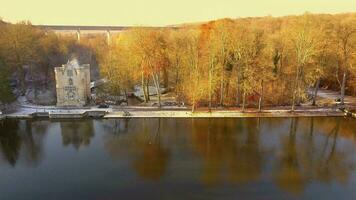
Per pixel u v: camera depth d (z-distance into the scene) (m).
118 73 89.44
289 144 60.81
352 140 62.91
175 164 52.19
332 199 41.84
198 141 62.38
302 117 77.31
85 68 88.25
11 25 120.50
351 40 81.75
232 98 85.62
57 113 77.62
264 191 43.66
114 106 85.56
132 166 51.62
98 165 52.19
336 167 51.22
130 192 43.53
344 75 82.75
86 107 84.25
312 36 80.38
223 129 69.19
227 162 52.88
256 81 78.19
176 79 91.56
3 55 92.38
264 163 52.50
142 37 85.75
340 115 78.19
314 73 82.56
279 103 85.94
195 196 42.38
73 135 66.75
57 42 137.50
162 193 43.16
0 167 52.03
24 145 61.62
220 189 44.09
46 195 43.16
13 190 44.56
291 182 46.22
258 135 65.50
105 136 65.81
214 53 79.38
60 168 51.31
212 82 79.25
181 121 75.06
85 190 44.25
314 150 58.00
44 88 105.25
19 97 94.50
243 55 79.06
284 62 86.19
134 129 69.88
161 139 63.66
